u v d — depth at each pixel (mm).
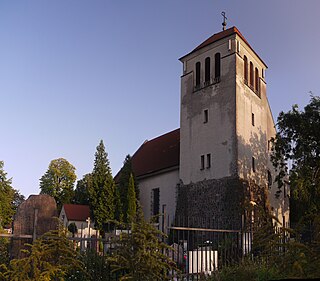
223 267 11734
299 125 36438
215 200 37125
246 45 40656
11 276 9297
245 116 38938
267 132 43344
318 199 34656
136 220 10070
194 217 38375
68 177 72250
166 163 45406
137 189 46812
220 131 38344
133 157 54562
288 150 37594
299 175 35781
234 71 38375
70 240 10992
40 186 71500
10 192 60312
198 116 40844
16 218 15680
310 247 8234
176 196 42625
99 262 11617
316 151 35938
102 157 48156
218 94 39344
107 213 44969
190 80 42531
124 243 9734
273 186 42188
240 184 36062
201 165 39312
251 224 14750
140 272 9438
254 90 41438
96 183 46531
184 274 12594
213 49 40844
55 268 9430
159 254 9859
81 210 59031
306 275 7348
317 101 36938
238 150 36781
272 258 9445
